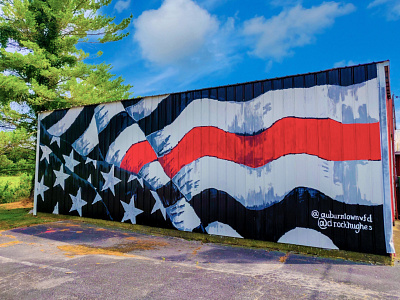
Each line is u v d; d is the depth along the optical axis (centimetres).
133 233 663
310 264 434
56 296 317
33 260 450
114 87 1484
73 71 1180
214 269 410
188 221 621
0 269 406
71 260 449
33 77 1166
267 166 539
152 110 696
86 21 1245
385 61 452
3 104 1112
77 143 827
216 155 596
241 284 352
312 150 499
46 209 881
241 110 573
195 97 632
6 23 1136
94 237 617
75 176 824
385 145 447
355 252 457
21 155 1155
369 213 451
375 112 456
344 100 479
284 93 530
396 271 404
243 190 560
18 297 315
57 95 1219
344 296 319
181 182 638
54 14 1181
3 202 1290
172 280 364
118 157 744
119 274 385
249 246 545
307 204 498
